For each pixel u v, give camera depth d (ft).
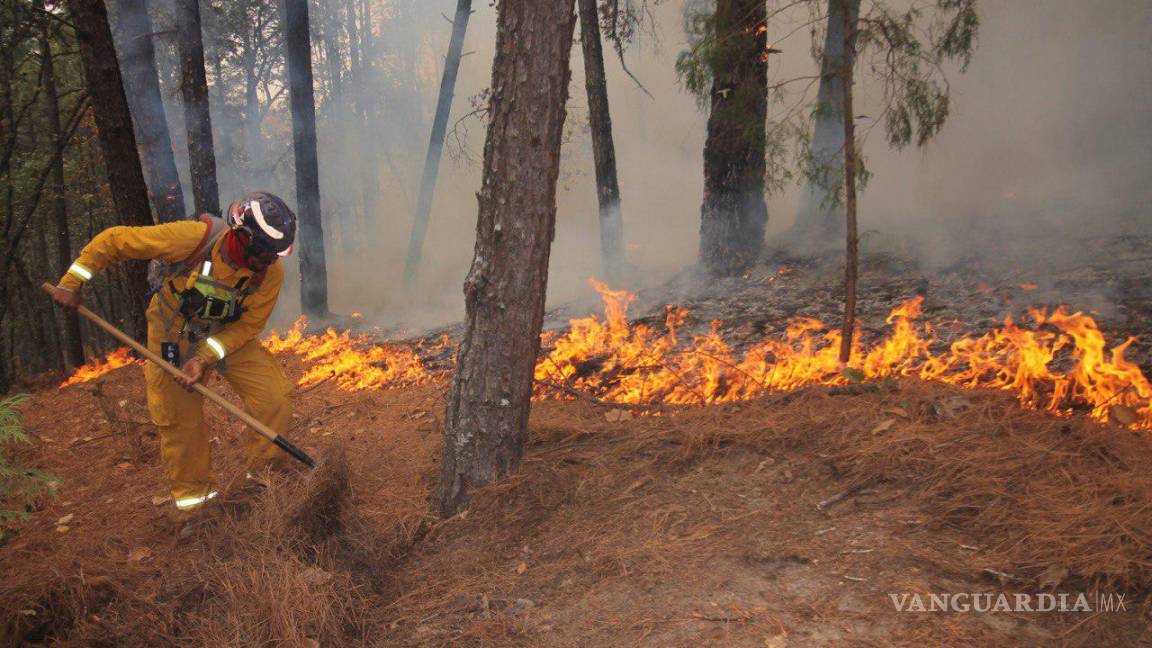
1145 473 9.28
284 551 10.62
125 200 27.68
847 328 15.40
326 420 17.63
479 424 12.14
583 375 18.84
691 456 12.14
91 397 21.06
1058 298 20.15
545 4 11.07
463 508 12.14
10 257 38.68
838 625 8.02
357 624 10.00
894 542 9.17
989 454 10.27
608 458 12.52
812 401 12.86
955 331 18.60
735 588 9.02
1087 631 7.32
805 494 10.59
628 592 9.46
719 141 29.04
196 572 10.49
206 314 11.43
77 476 15.33
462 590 10.41
